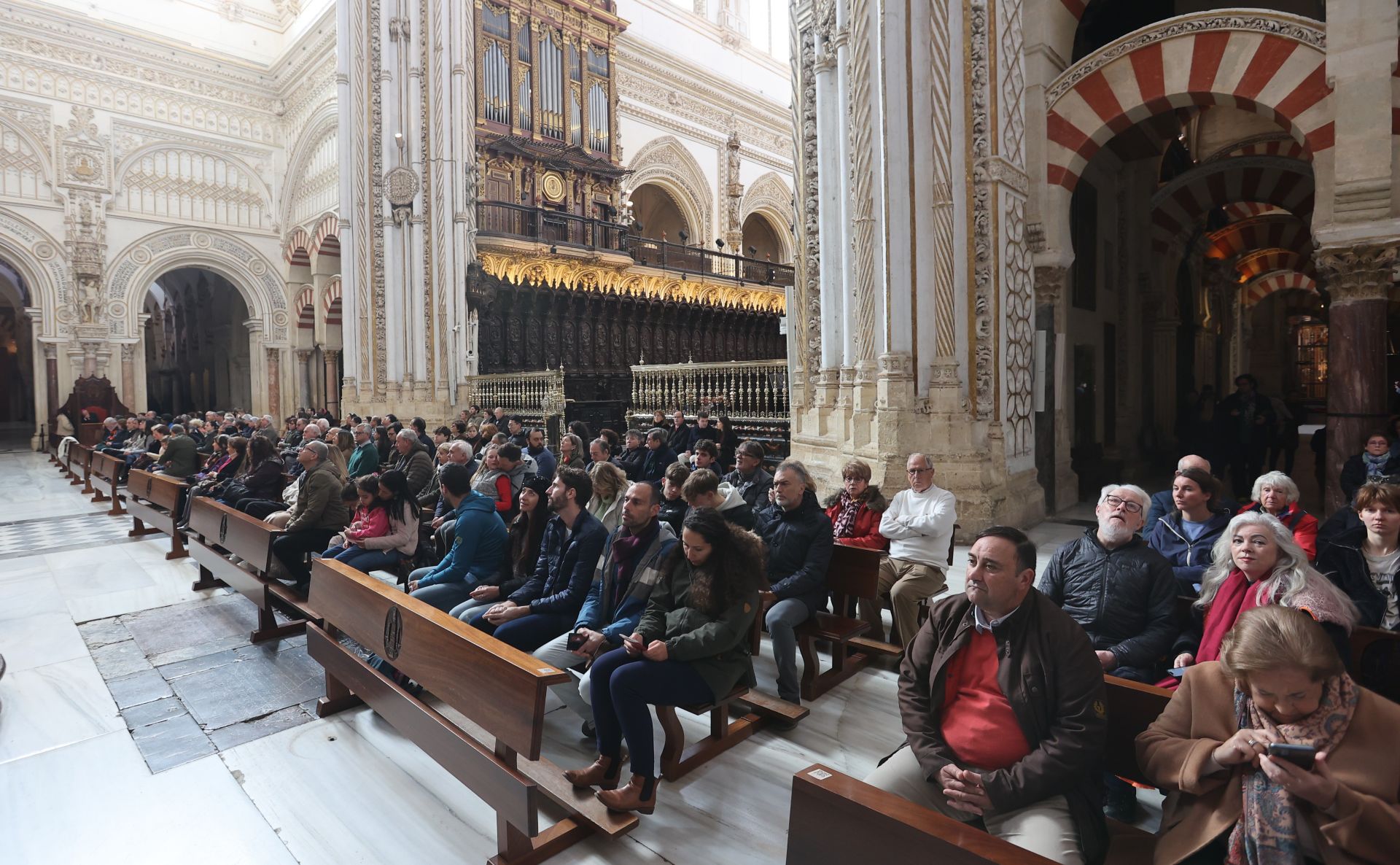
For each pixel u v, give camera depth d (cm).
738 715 401
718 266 2422
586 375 1631
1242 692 190
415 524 538
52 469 1627
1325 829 168
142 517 821
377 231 1541
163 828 300
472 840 292
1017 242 870
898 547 472
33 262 1875
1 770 344
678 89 2314
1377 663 279
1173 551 382
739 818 304
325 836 295
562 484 399
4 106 1812
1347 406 718
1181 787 196
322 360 2334
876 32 795
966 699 237
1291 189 1166
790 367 1009
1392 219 683
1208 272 1608
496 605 404
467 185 1537
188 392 2886
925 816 183
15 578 670
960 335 806
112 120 1958
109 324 1980
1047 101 902
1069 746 211
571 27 1950
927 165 802
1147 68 841
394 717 330
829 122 913
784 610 399
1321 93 736
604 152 2030
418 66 1508
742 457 553
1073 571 339
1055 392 943
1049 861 162
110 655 483
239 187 2172
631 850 284
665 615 333
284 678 448
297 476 857
